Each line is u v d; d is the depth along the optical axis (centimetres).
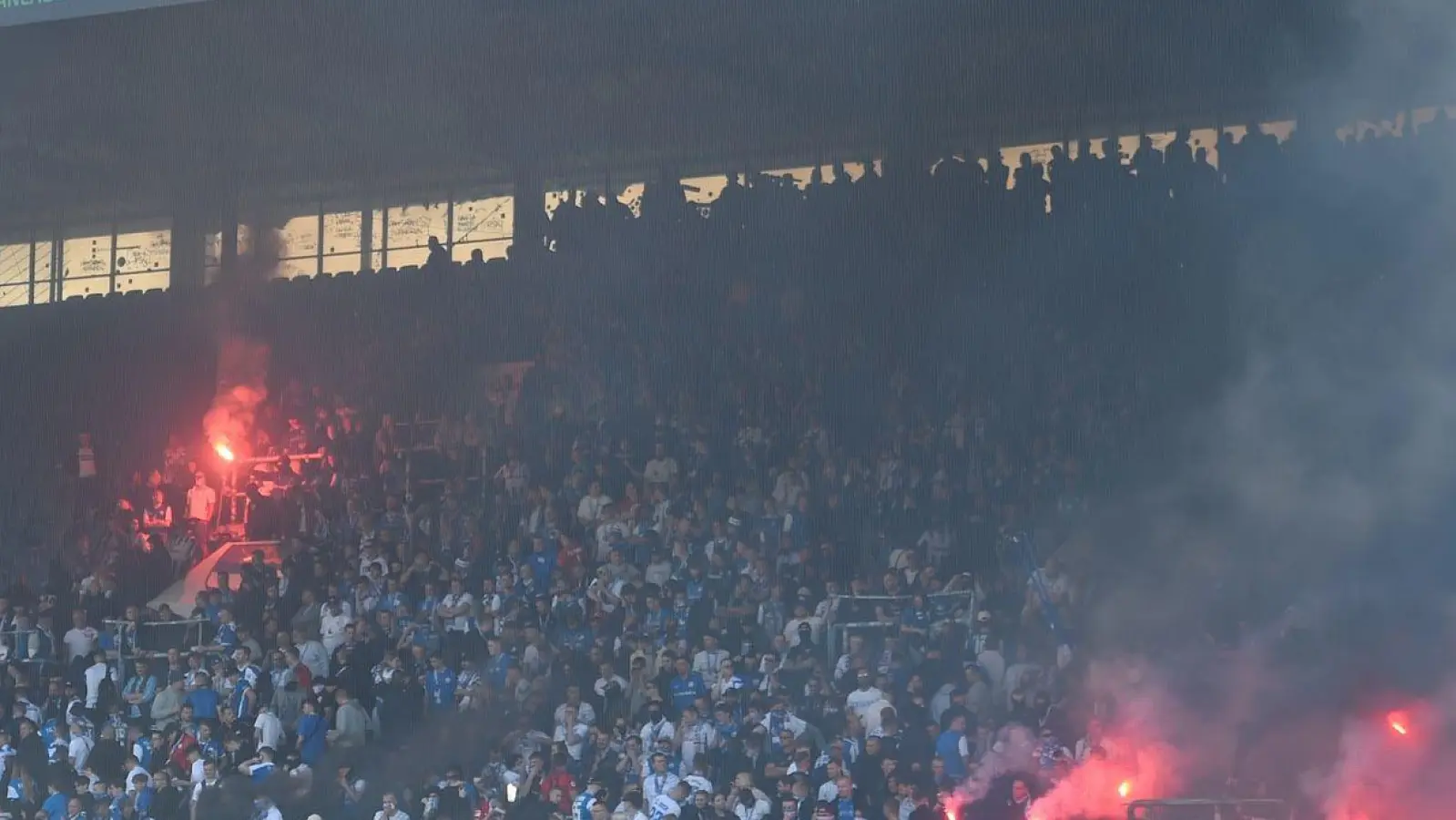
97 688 9400
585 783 7744
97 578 10406
